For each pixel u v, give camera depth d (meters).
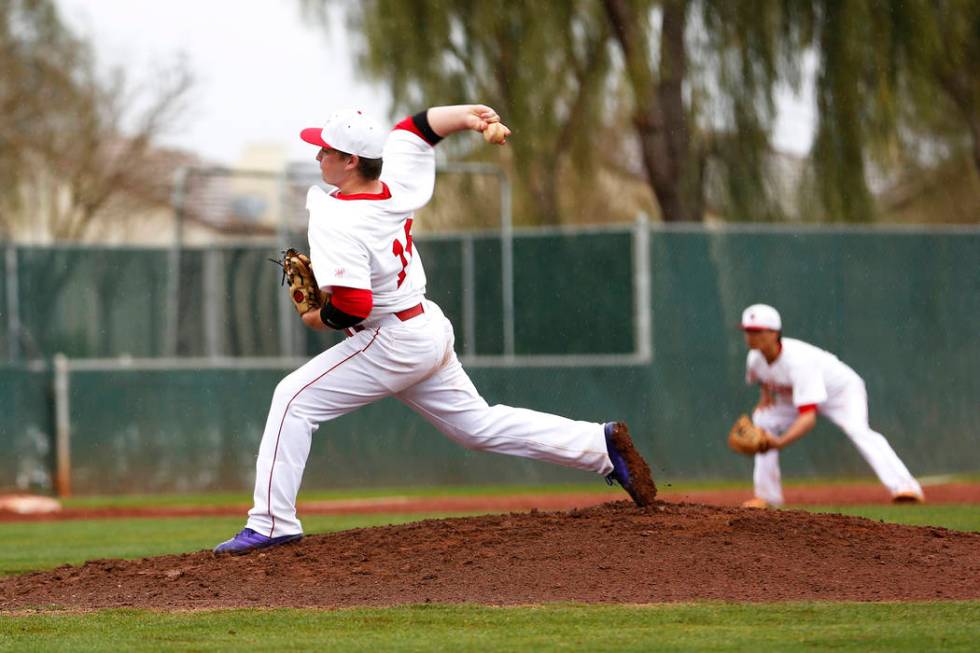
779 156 54.97
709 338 45.53
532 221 58.34
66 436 45.34
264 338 58.25
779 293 45.78
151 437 45.78
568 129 56.56
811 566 18.05
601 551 18.42
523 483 45.91
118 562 20.36
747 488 42.25
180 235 58.19
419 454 45.72
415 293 19.03
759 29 52.31
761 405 33.44
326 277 18.06
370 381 19.12
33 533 30.91
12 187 91.81
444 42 54.09
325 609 16.44
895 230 46.41
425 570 18.12
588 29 53.62
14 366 45.66
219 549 19.72
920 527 20.78
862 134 52.22
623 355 49.56
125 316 62.12
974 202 68.44
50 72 91.88
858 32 51.34
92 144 96.38
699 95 53.12
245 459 45.97
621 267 49.69
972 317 46.91
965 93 57.25
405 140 19.03
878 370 46.03
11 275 60.47
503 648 13.91
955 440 46.47
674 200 54.22
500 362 45.34
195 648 14.28
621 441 19.72
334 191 18.69
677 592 16.89
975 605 16.09
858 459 45.94
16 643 14.84
